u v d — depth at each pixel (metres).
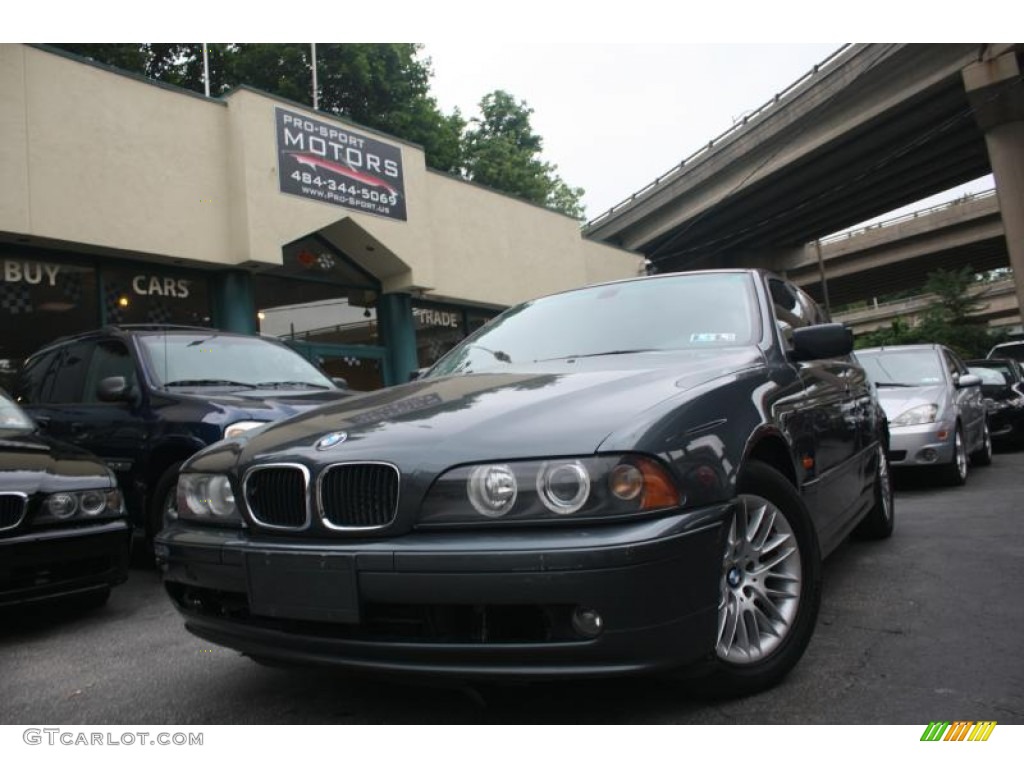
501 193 17.44
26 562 3.71
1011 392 10.80
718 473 2.25
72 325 10.73
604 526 2.03
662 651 2.01
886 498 4.89
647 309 3.62
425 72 23.97
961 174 34.03
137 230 10.84
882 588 3.74
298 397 5.44
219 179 11.92
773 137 28.61
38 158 9.91
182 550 2.53
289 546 2.24
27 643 3.69
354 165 13.72
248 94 12.04
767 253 40.06
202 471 2.65
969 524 5.28
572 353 3.41
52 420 6.02
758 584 2.54
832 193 32.22
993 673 2.58
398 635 2.12
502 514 2.07
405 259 14.59
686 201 32.59
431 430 2.29
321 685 2.79
